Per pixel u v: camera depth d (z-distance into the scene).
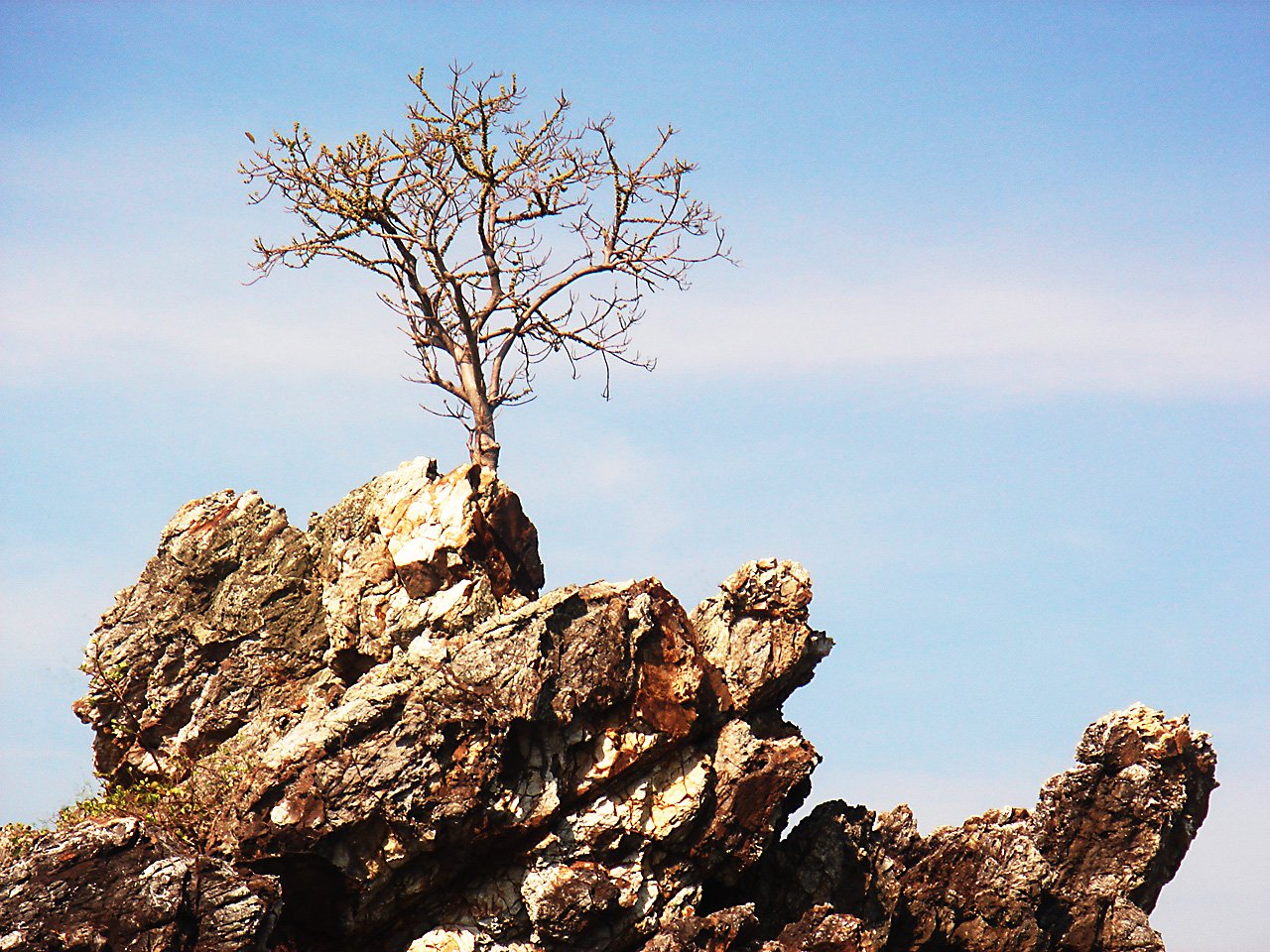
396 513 45.03
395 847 39.62
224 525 46.84
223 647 46.09
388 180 52.12
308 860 39.12
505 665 40.72
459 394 52.59
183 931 36.19
